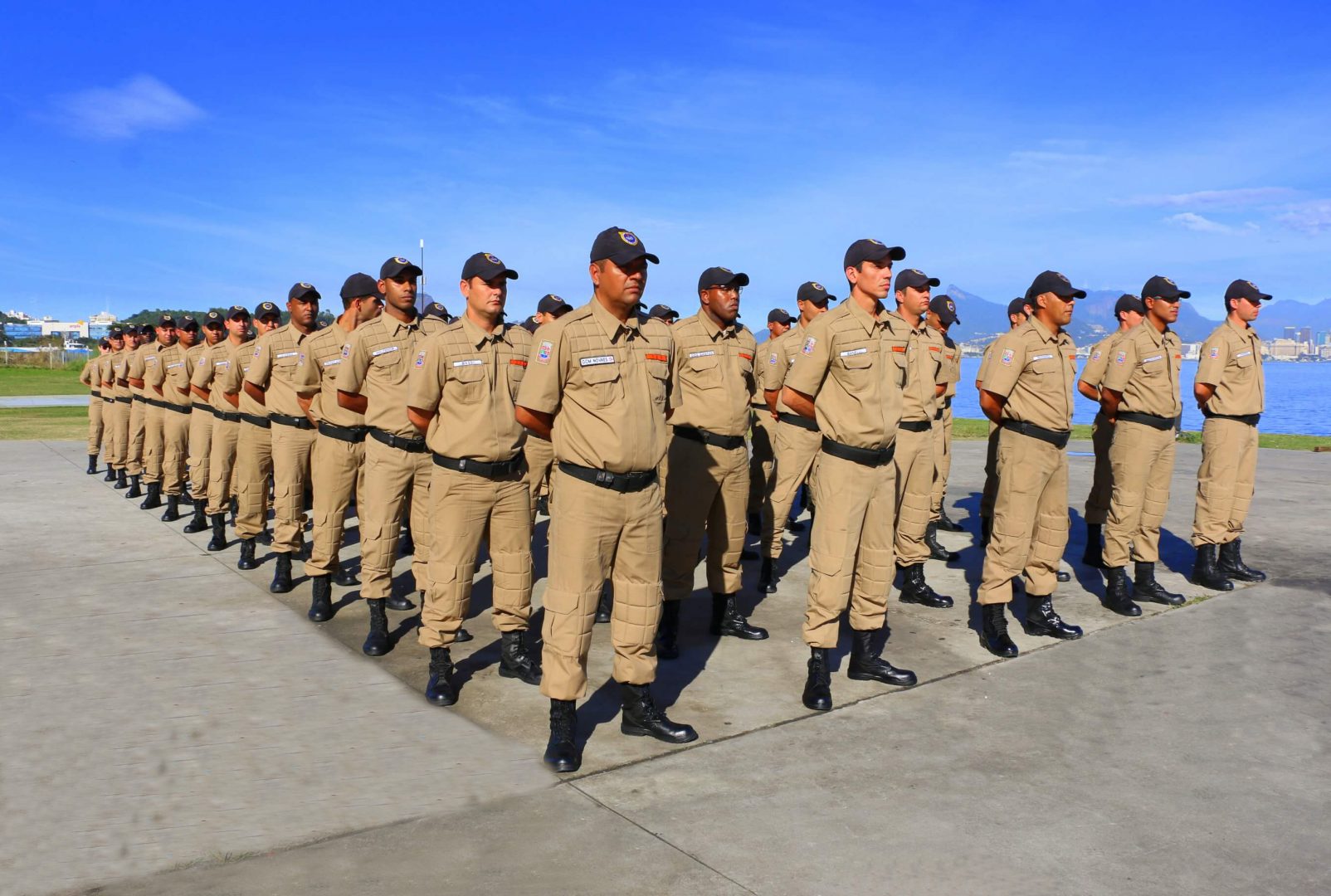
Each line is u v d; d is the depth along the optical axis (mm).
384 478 5121
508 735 3965
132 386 10312
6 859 2908
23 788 3410
